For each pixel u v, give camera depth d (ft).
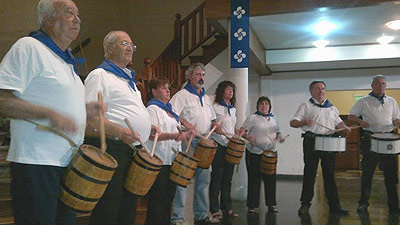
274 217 14.42
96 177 5.94
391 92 35.01
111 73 7.82
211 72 22.39
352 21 18.11
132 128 7.18
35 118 5.27
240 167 18.07
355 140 34.50
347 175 30.99
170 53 22.86
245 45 17.16
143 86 17.12
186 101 12.70
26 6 19.24
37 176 5.59
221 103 14.39
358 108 16.19
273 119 15.99
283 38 21.35
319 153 15.20
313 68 26.14
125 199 7.81
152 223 9.46
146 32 31.76
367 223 13.50
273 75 27.48
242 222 13.55
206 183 13.11
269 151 15.51
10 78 5.38
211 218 13.17
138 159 7.64
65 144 5.91
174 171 9.99
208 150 11.40
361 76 25.85
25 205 5.58
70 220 6.27
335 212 15.29
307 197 15.10
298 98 26.96
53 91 5.74
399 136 15.10
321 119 15.26
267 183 15.44
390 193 15.52
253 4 17.07
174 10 31.32
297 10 16.52
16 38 18.97
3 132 13.33
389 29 19.39
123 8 31.24
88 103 6.86
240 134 14.70
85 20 26.27
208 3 17.72
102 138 6.41
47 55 5.76
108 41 8.14
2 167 11.48
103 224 7.11
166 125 10.45
